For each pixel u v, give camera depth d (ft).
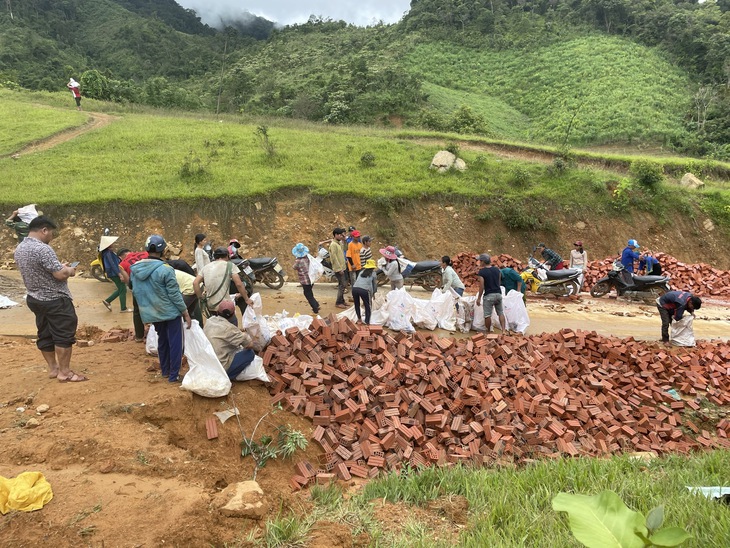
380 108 144.05
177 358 21.09
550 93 180.55
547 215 71.26
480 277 34.76
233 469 18.26
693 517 13.17
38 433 17.11
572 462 19.93
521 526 14.28
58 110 103.81
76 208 56.54
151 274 20.44
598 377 31.01
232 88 177.99
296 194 64.75
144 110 115.65
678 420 29.35
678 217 76.54
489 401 25.64
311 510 16.69
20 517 13.28
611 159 92.99
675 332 37.55
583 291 57.67
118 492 14.84
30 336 29.12
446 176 73.56
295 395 22.39
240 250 58.18
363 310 36.50
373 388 24.11
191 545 13.62
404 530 15.29
